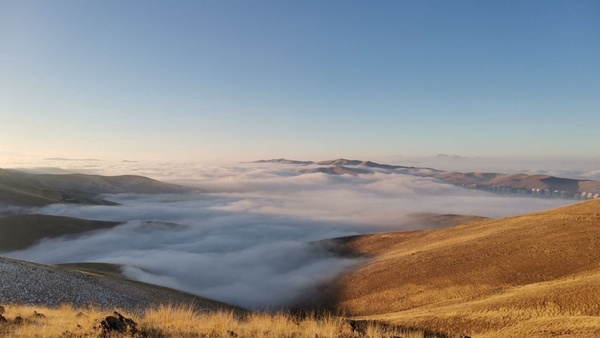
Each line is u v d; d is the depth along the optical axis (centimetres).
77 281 3722
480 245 7169
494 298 3666
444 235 9962
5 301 2548
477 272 5966
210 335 948
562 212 7912
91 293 3441
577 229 6425
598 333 1518
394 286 6862
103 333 893
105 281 4328
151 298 4191
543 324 2014
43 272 3572
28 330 948
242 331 1020
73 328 957
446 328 2669
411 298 6034
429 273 6650
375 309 6297
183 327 1011
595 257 5134
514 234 7212
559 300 2727
